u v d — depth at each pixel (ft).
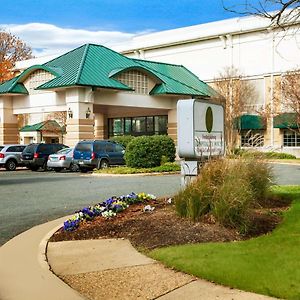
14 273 20.62
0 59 204.85
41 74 113.50
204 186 28.22
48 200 44.68
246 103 138.10
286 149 130.82
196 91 127.65
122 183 61.57
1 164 98.99
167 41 158.92
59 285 18.97
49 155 95.96
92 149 86.33
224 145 37.17
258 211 31.58
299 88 118.21
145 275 20.03
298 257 20.62
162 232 26.13
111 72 109.19
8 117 120.78
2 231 30.19
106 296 17.75
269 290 17.42
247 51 142.31
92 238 26.91
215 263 20.51
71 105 102.73
